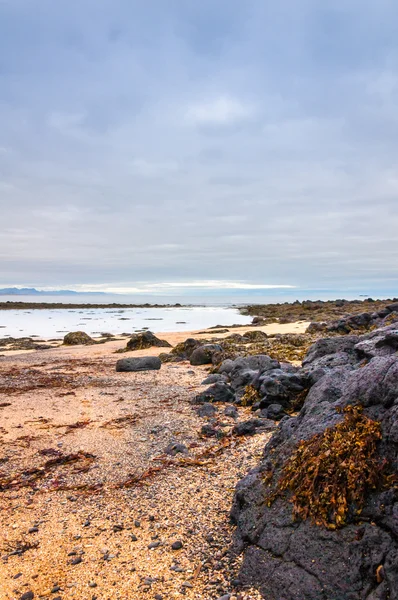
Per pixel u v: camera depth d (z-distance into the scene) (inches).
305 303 3809.1
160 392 625.6
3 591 191.6
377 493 184.4
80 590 190.4
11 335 1891.0
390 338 368.2
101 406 552.4
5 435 439.2
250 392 535.5
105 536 234.7
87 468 341.7
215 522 239.6
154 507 265.0
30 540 235.0
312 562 177.8
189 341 1042.1
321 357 537.0
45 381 754.2
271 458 251.9
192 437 407.8
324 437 218.4
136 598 183.6
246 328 1823.3
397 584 156.1
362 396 235.5
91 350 1269.7
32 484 315.9
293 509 200.7
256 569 189.8
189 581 191.9
